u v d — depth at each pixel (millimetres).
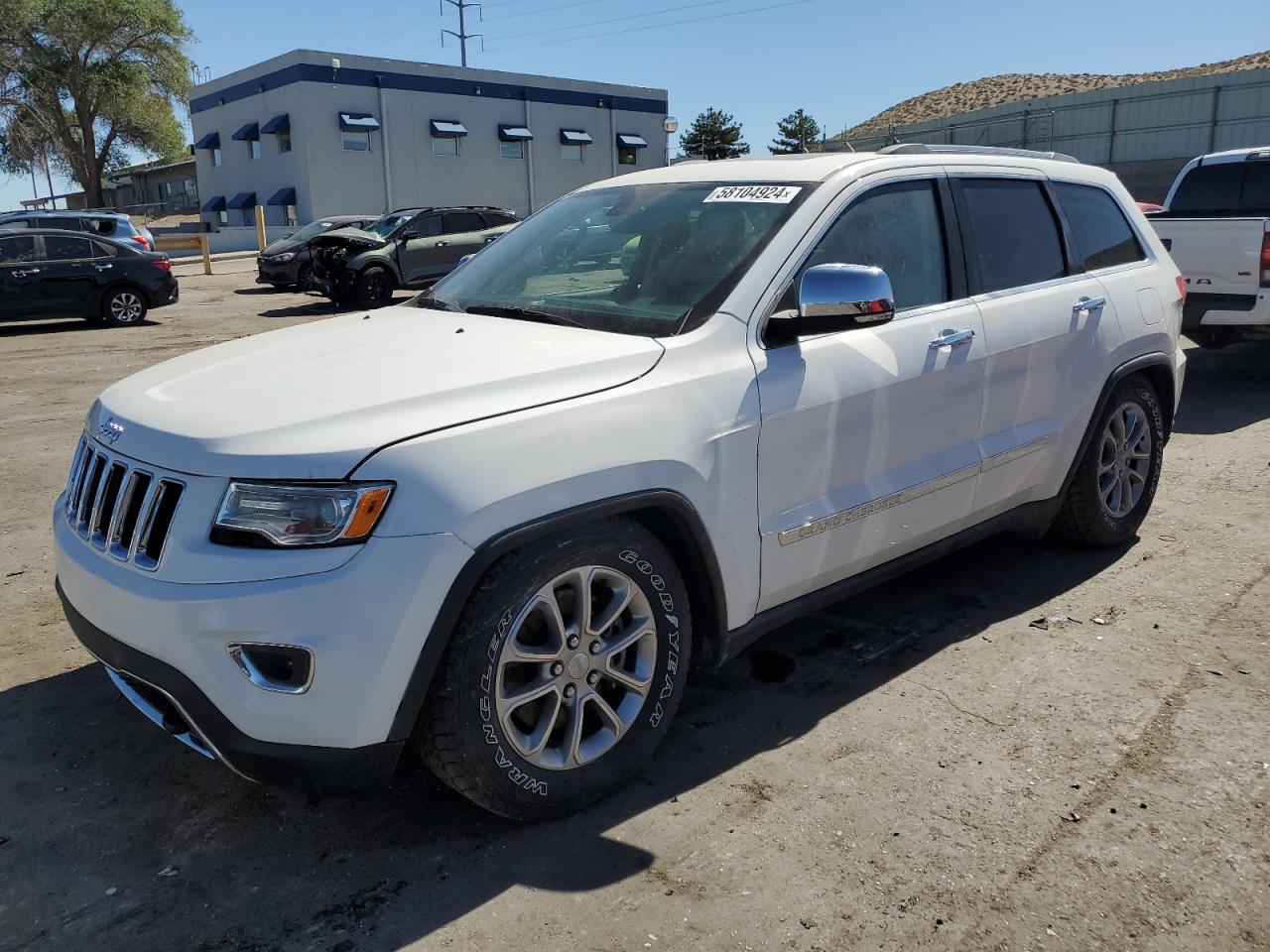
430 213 18016
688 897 2555
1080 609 4215
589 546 2734
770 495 3143
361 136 36688
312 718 2418
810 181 3514
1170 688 3541
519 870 2670
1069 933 2414
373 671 2416
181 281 24531
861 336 3422
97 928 2486
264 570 2391
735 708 3488
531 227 4168
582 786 2857
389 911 2525
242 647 2404
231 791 3051
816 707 3482
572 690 2820
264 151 38250
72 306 15133
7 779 3127
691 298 3232
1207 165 9602
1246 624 4027
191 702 2449
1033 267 4199
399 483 2434
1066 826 2803
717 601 3078
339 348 3158
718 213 3531
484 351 2977
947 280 3816
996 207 4102
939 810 2885
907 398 3510
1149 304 4664
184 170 55312
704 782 3047
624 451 2744
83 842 2822
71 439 7633
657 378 2926
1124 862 2654
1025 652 3850
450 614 2480
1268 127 28031
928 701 3500
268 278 19984
